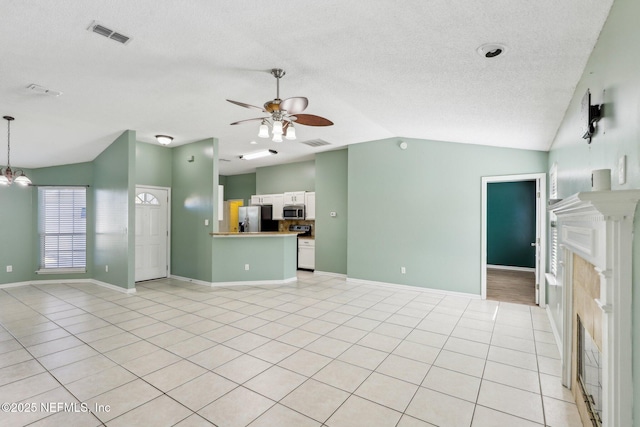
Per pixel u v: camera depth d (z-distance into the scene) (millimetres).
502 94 2941
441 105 3482
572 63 2242
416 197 5523
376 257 5879
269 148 6582
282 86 3316
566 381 2455
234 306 4535
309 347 3141
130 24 2229
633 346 1284
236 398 2271
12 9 2055
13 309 4391
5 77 3037
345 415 2092
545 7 1712
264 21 2148
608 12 1667
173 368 2701
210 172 5797
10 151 5238
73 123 4512
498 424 2025
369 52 2482
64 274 6180
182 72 2996
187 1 1965
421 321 3947
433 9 1843
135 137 5250
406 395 2332
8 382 2471
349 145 6172
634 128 1305
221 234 5691
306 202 7586
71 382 2473
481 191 5062
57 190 6203
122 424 1979
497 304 4730
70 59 2732
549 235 4410
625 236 1298
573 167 2727
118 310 4336
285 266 6141
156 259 6441
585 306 1991
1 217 5777
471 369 2734
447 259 5270
